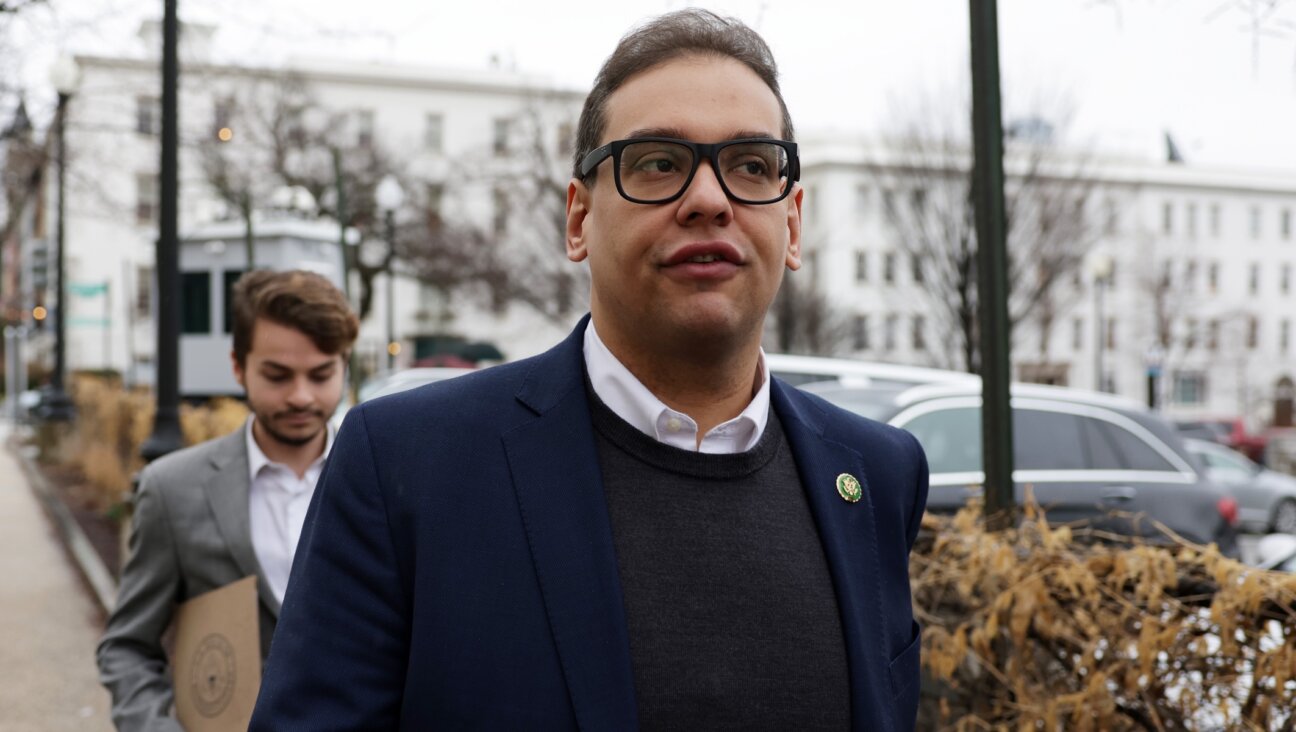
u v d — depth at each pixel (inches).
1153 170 2225.6
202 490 102.0
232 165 934.4
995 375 132.3
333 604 59.6
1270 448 1216.8
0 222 665.6
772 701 59.9
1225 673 94.4
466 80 1918.1
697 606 60.6
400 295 1844.2
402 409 63.5
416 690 58.0
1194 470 267.9
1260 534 639.8
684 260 62.5
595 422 64.8
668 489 63.2
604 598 58.9
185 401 727.7
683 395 65.8
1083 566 101.0
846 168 1875.0
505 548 59.6
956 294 784.9
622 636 58.3
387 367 995.9
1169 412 2090.3
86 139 538.3
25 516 531.8
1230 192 2300.7
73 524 466.0
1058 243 935.0
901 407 251.1
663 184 63.4
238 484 102.5
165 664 103.0
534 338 1897.1
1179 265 2123.5
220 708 93.7
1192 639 96.7
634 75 65.5
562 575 59.1
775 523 64.6
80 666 262.4
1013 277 905.5
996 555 105.0
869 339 1796.3
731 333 63.1
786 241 66.9
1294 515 654.5
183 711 96.6
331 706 58.1
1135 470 262.5
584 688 57.1
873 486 70.8
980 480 243.8
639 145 63.5
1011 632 103.0
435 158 1893.5
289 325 102.1
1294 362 2347.4
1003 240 133.5
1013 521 122.9
